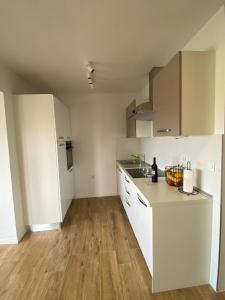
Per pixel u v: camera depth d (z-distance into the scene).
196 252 1.65
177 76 1.50
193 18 1.52
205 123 1.54
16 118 2.59
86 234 2.64
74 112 4.07
